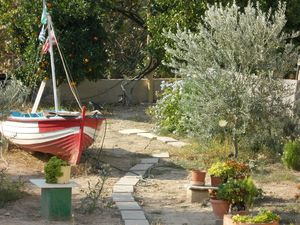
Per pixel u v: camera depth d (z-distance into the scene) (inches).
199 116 618.2
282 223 426.9
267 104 611.5
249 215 378.0
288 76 813.9
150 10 958.4
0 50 992.2
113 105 1044.5
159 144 724.0
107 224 423.2
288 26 878.4
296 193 516.7
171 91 818.8
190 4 868.6
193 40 631.2
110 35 1063.0
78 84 995.3
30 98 949.8
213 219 439.5
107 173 545.3
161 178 577.0
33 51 918.4
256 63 610.5
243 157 630.5
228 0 836.6
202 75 610.9
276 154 634.8
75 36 935.7
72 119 577.0
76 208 460.8
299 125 635.5
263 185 548.4
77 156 585.9
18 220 423.8
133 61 1205.1
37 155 638.5
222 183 452.1
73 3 940.6
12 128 626.8
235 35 607.8
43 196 434.3
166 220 437.1
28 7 925.2
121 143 727.7
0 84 652.7
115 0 986.7
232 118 614.5
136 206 469.7
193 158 649.6
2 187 494.6
